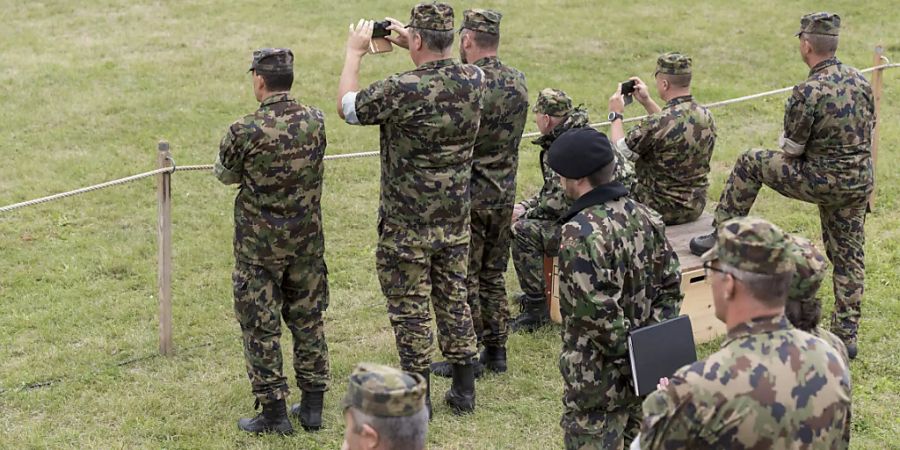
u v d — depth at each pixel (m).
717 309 3.42
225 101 12.76
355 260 8.80
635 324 4.55
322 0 17.59
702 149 7.25
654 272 4.58
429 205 5.77
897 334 7.32
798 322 3.68
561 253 4.44
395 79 5.55
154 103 12.59
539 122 6.55
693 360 4.46
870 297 7.89
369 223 9.60
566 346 4.63
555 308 7.45
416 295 5.95
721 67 14.55
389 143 5.74
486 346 6.82
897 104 13.09
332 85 13.50
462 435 6.06
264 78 5.52
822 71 6.71
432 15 5.53
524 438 6.05
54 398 6.41
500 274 6.70
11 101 12.55
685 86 7.17
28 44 14.95
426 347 5.98
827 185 6.75
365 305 7.95
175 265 8.57
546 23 16.48
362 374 3.10
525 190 10.45
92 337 7.30
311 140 5.62
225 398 6.41
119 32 15.67
